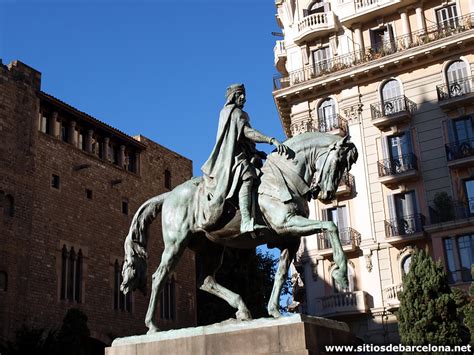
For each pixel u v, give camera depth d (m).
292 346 8.02
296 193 9.15
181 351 8.94
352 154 9.23
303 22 43.84
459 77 38.25
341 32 43.03
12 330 36.00
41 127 42.34
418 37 39.94
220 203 9.44
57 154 42.44
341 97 41.53
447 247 35.69
